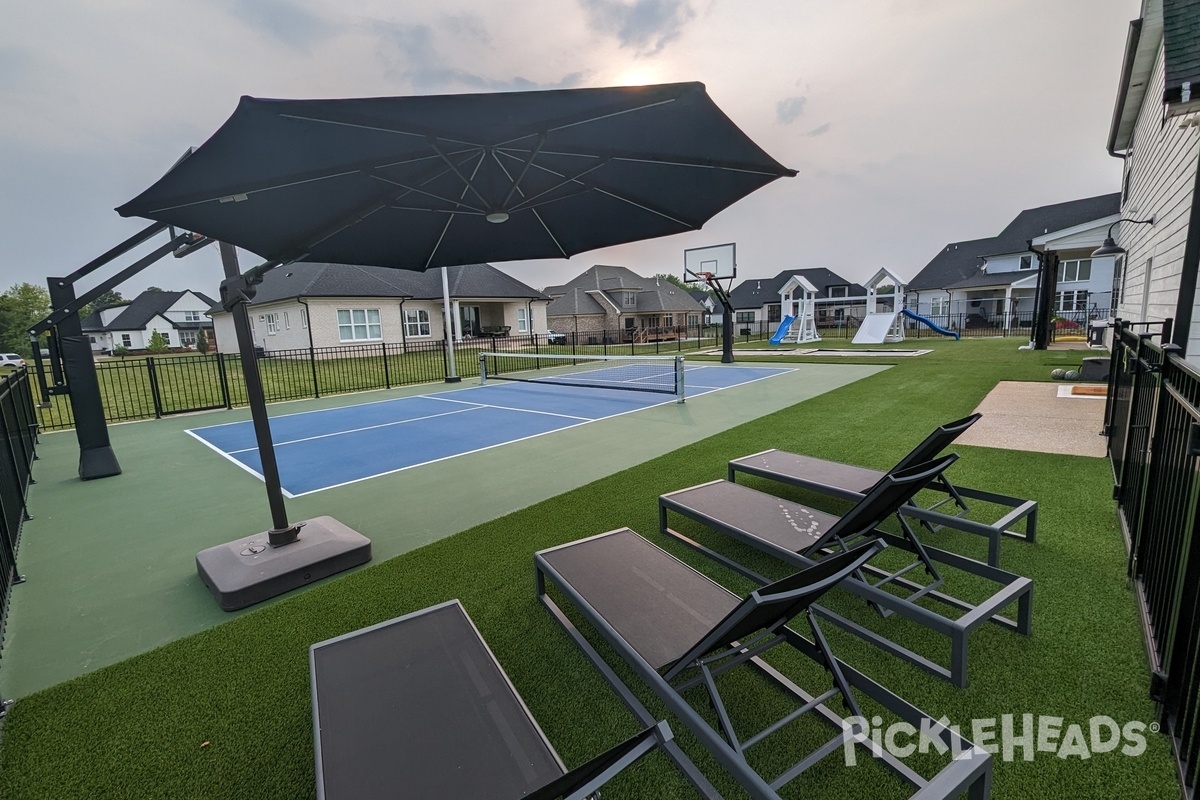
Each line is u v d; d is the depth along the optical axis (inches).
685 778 72.3
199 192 87.0
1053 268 645.9
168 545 165.8
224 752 80.4
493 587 128.0
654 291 1668.3
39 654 108.4
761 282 2126.0
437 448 282.4
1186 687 71.3
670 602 94.8
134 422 401.4
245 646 108.0
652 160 107.4
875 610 109.2
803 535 122.9
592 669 96.0
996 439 236.4
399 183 105.8
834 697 85.4
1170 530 88.1
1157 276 348.2
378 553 151.9
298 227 115.6
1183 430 85.2
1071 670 88.7
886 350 788.0
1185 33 180.9
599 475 218.7
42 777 76.6
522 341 1135.0
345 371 765.3
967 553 132.9
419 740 65.1
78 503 209.8
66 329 236.7
